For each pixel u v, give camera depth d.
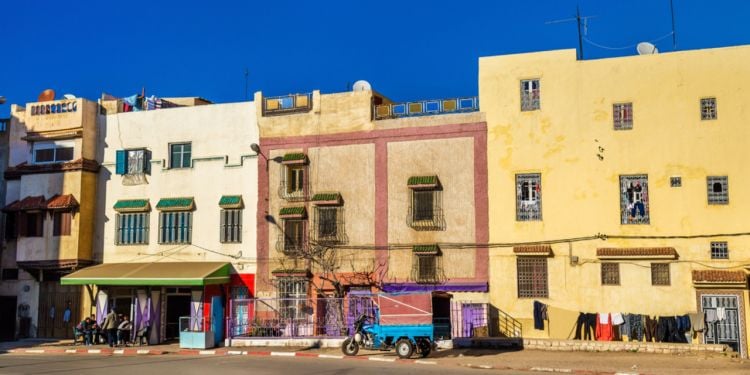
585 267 29.92
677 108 29.77
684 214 29.23
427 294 25.72
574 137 30.69
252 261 34.16
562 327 29.81
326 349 29.12
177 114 36.25
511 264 30.75
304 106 34.31
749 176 28.80
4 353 29.92
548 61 31.30
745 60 29.36
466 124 31.94
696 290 28.64
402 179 32.47
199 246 35.09
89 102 36.78
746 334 27.89
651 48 30.86
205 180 35.41
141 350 29.55
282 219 33.91
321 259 32.94
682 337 28.39
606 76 30.61
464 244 31.38
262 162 34.56
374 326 25.94
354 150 33.31
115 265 35.38
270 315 33.25
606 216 29.97
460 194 31.70
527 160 31.08
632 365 23.70
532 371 22.67
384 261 32.22
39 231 36.09
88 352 29.69
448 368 22.91
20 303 36.62
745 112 29.14
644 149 29.92
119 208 36.00
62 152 36.75
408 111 33.09
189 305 35.66
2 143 38.44
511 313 30.45
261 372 21.56
